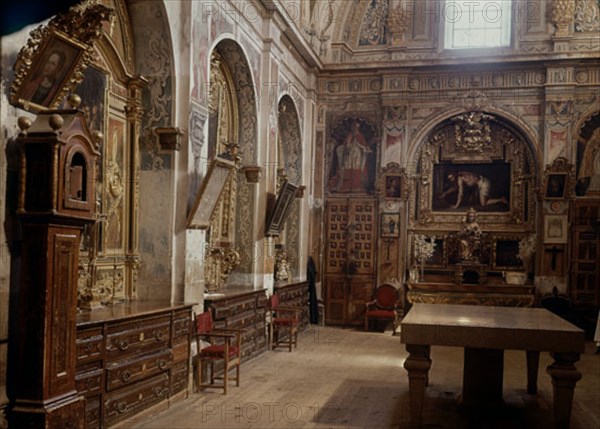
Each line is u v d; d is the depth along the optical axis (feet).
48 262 16.92
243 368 33.83
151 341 23.65
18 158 17.06
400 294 51.57
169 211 27.35
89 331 19.77
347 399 27.58
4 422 16.65
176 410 24.85
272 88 40.75
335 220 53.83
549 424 24.50
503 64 49.90
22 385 16.90
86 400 19.61
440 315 26.68
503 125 51.21
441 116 51.65
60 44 18.06
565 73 48.57
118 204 26.78
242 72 37.47
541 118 49.75
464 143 51.83
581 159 48.80
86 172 18.48
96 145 18.93
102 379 20.42
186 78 27.71
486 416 25.50
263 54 39.81
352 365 35.32
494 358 26.89
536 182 49.96
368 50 53.72
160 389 24.43
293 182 50.80
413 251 52.26
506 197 51.29
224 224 38.01
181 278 27.50
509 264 50.75
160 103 27.55
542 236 49.01
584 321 47.47
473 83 51.11
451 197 52.34
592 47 48.37
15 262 17.07
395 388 29.78
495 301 48.03
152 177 27.55
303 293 49.19
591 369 36.37
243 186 39.19
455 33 52.75
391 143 52.29
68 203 17.43
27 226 16.98
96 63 24.86
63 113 17.76
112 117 26.17
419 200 52.75
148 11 26.68
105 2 25.31
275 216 39.99
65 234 17.57
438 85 51.80
